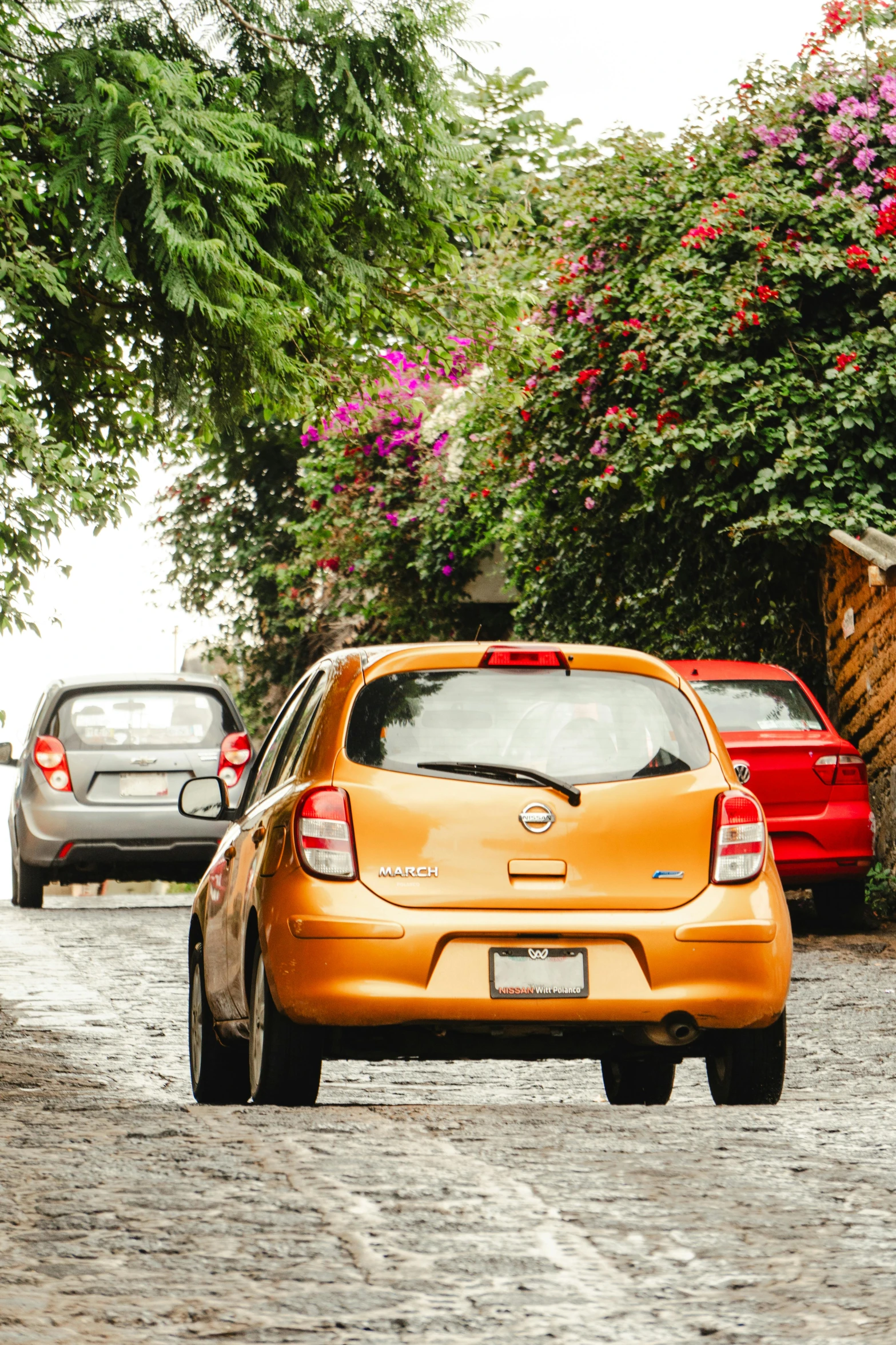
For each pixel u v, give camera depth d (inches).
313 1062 513.7
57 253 839.1
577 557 1627.7
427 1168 404.8
